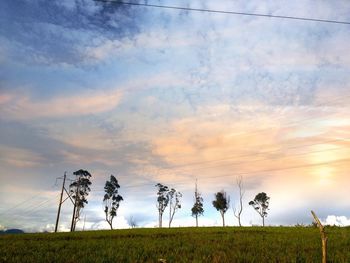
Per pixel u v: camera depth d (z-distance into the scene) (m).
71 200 64.81
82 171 83.12
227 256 16.30
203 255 16.89
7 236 37.12
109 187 88.94
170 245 21.98
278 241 22.80
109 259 16.56
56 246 23.05
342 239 22.88
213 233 33.25
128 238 29.08
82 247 22.28
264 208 90.00
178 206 96.00
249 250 18.78
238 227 43.31
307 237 24.97
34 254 19.00
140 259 16.44
